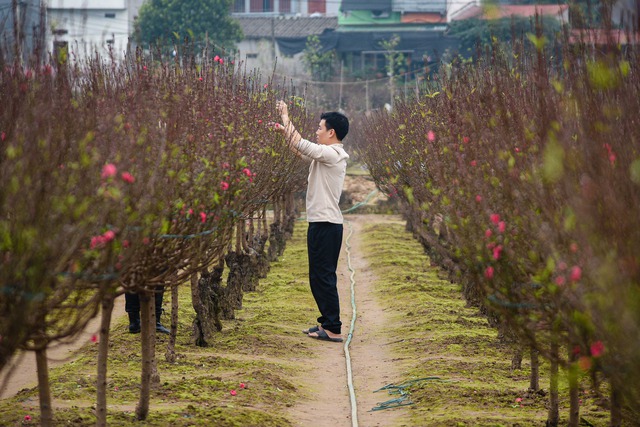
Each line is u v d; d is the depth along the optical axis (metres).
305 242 32.81
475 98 11.55
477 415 10.94
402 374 13.73
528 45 10.98
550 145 7.15
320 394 12.88
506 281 7.95
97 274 7.42
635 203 6.50
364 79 68.44
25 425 9.84
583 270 6.74
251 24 81.06
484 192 8.35
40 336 7.36
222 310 17.77
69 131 7.82
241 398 11.71
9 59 8.44
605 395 11.23
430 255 25.12
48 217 6.91
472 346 15.38
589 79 7.44
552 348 8.30
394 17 76.31
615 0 7.54
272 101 17.42
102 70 11.30
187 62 13.10
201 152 10.17
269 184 17.12
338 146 15.84
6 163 7.06
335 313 16.45
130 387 11.97
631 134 7.10
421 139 16.20
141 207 7.72
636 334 6.12
